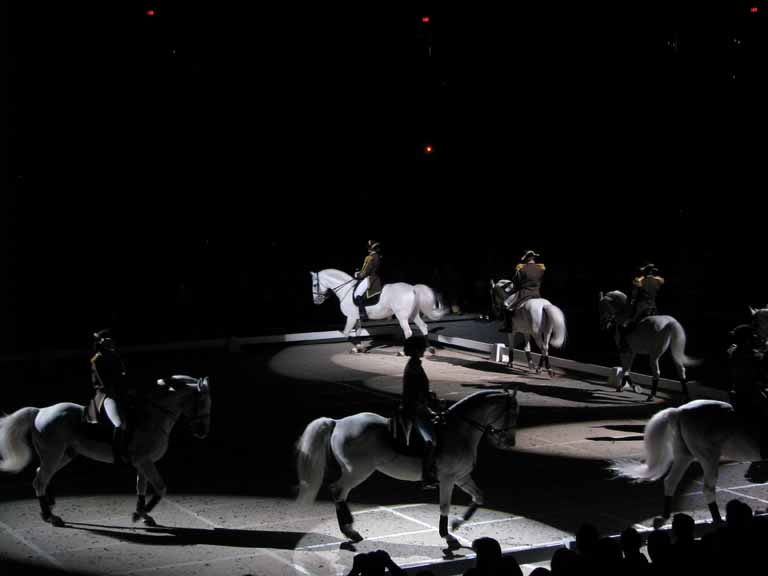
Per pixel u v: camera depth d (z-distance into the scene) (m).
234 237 37.09
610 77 31.33
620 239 33.38
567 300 32.75
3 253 34.88
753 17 27.77
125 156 35.25
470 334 28.52
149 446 11.31
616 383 20.52
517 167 34.84
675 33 29.28
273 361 24.48
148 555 10.49
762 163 29.41
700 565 6.80
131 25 33.03
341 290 25.64
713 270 30.42
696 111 29.97
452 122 35.28
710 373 21.61
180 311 32.19
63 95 33.69
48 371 23.02
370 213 37.56
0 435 11.41
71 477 13.84
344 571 9.98
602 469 14.17
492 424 10.77
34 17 32.62
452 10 33.03
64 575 9.86
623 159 32.38
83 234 35.69
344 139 36.59
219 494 12.99
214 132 35.56
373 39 34.31
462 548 10.71
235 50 34.12
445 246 36.75
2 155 34.12
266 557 10.44
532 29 32.25
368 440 10.58
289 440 16.12
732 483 13.49
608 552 6.70
